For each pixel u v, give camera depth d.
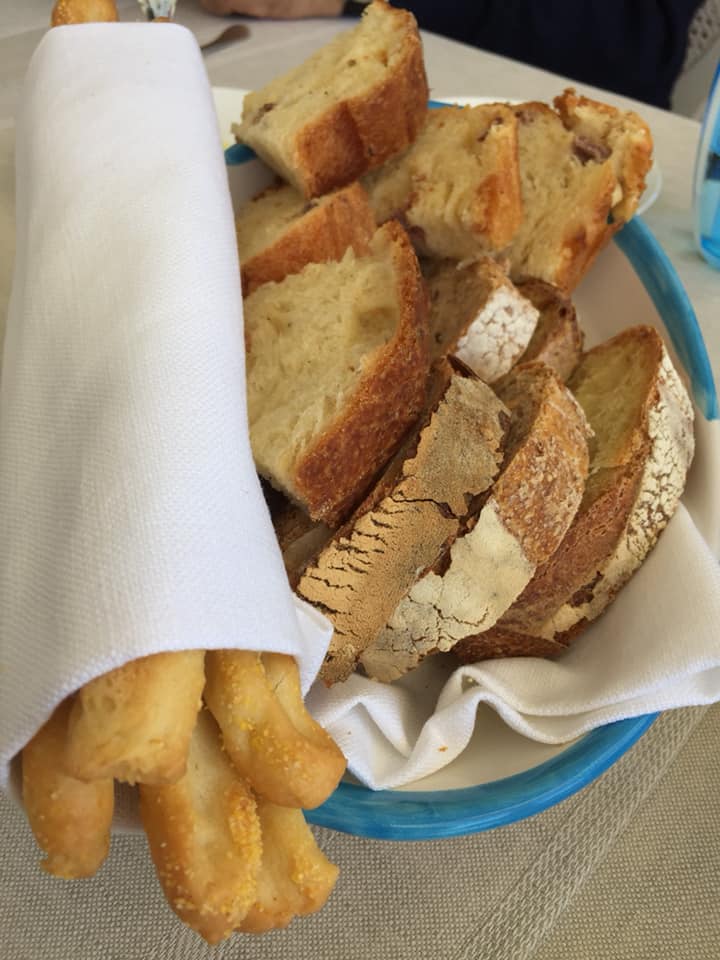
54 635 0.13
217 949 0.20
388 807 0.20
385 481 0.23
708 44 0.70
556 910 0.21
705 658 0.21
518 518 0.23
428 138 0.35
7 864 0.21
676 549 0.24
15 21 0.44
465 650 0.25
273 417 0.24
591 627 0.25
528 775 0.21
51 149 0.22
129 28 0.25
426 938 0.20
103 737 0.13
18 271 0.21
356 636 0.23
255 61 0.45
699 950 0.20
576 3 0.68
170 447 0.15
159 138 0.22
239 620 0.14
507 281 0.28
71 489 0.15
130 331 0.17
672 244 0.38
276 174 0.35
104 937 0.20
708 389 0.28
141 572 0.13
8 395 0.18
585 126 0.34
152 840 0.14
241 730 0.14
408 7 0.70
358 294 0.27
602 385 0.29
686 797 0.23
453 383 0.24
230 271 0.20
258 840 0.14
